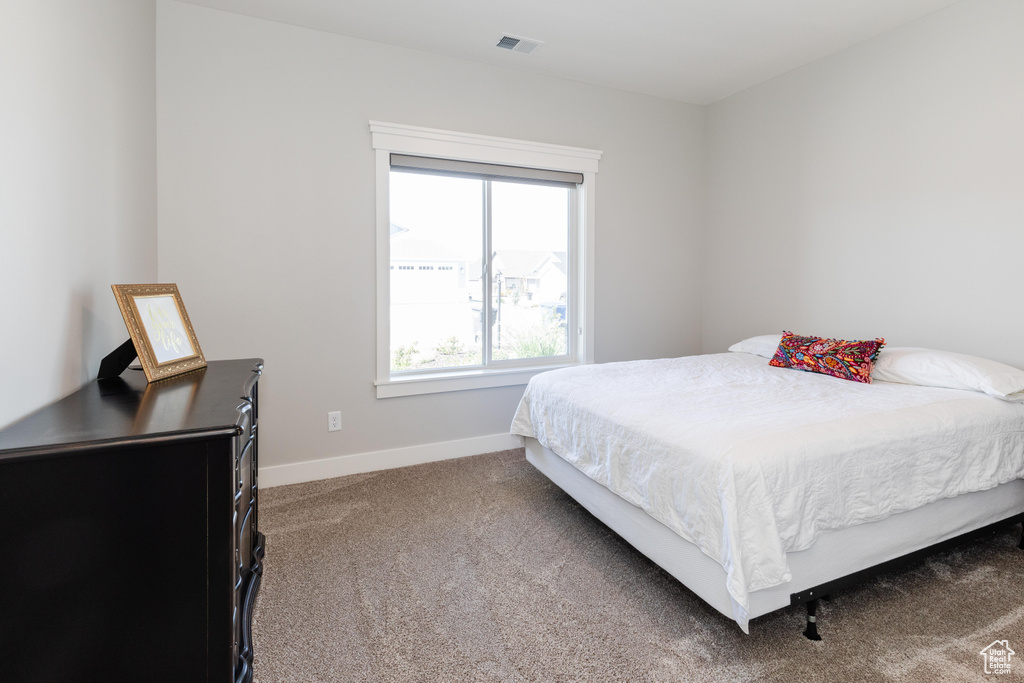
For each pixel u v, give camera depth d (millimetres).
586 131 3547
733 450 1484
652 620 1686
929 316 2672
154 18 2441
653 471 1722
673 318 3986
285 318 2803
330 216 2863
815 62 3188
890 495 1652
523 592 1847
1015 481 2055
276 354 2797
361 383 3008
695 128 3979
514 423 2730
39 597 942
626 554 2113
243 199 2676
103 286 1714
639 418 1883
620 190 3701
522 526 2359
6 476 908
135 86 2125
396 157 3000
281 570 1985
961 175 2518
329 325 2902
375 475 2986
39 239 1228
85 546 954
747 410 1890
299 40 2752
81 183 1511
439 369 3326
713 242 3996
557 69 3301
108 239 1771
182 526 999
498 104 3254
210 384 1452
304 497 2678
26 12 1161
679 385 2379
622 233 3732
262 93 2686
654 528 1783
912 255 2734
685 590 1860
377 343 3021
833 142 3107
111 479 958
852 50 2982
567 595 1828
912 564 2006
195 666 1021
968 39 2471
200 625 1020
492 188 3393
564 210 3633
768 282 3562
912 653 1507
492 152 3207
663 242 3900
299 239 2803
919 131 2682
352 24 2736
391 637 1604
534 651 1541
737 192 3771
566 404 2324
